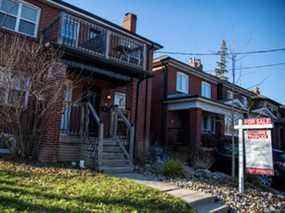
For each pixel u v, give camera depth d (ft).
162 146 59.88
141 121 52.54
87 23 42.80
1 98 29.35
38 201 17.16
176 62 70.64
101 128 33.19
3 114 29.78
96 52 40.78
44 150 31.63
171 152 54.08
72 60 38.55
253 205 26.76
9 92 29.60
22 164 27.37
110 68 42.78
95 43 43.78
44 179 22.66
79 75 40.37
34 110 31.04
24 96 30.58
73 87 38.01
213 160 49.47
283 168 43.75
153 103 69.62
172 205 20.84
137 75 46.85
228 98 86.22
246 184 35.81
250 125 30.96
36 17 42.73
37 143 31.01
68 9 45.65
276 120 93.25
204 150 54.70
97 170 30.58
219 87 84.64
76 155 36.29
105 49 41.65
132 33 53.01
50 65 31.76
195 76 78.07
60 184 21.77
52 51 33.71
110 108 45.68
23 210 15.60
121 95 51.42
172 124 67.36
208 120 76.02
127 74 45.91
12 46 30.63
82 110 39.17
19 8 41.29
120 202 19.45
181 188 27.04
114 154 34.86
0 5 39.81
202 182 32.14
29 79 30.27
